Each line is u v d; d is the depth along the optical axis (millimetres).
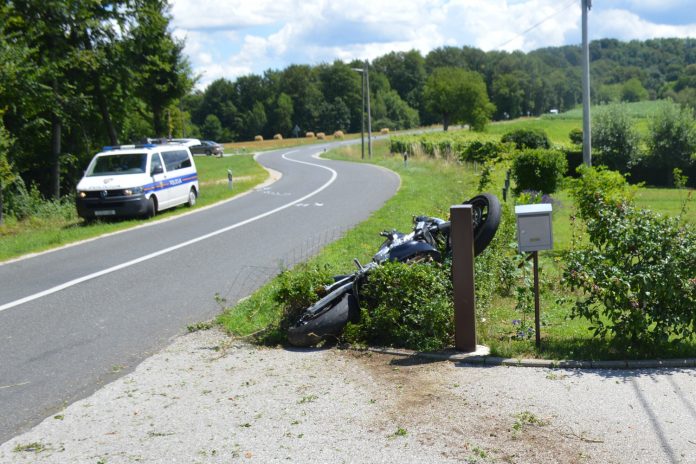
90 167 20453
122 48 31312
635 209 7086
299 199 23812
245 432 5062
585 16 22125
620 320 6844
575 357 6375
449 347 6867
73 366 6906
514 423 4988
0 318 8898
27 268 12555
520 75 153625
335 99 163500
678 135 45500
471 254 6645
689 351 6422
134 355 7211
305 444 4809
